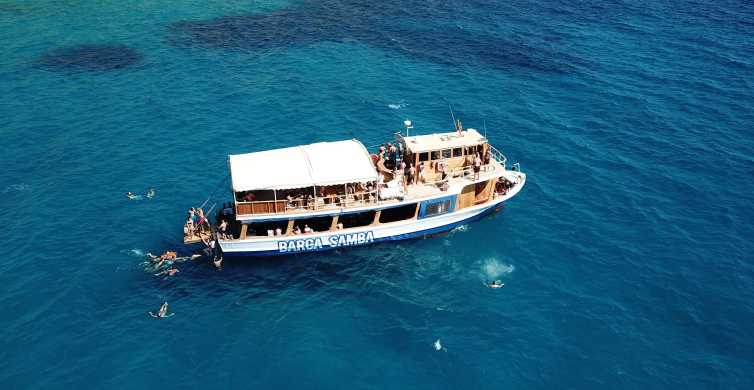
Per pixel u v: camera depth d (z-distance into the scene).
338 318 43.03
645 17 105.81
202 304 43.91
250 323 42.38
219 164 61.38
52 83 78.62
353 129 68.62
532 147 65.56
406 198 48.75
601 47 92.88
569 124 70.44
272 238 47.12
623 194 57.66
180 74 82.38
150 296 44.47
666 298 45.19
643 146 65.88
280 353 40.03
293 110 72.69
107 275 46.16
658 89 78.94
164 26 100.50
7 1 109.50
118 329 41.41
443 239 51.44
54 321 41.75
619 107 74.25
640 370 39.22
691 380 38.59
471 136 52.06
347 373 38.62
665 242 51.19
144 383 37.53
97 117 70.25
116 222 52.22
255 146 64.81
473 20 104.88
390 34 98.19
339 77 82.00
